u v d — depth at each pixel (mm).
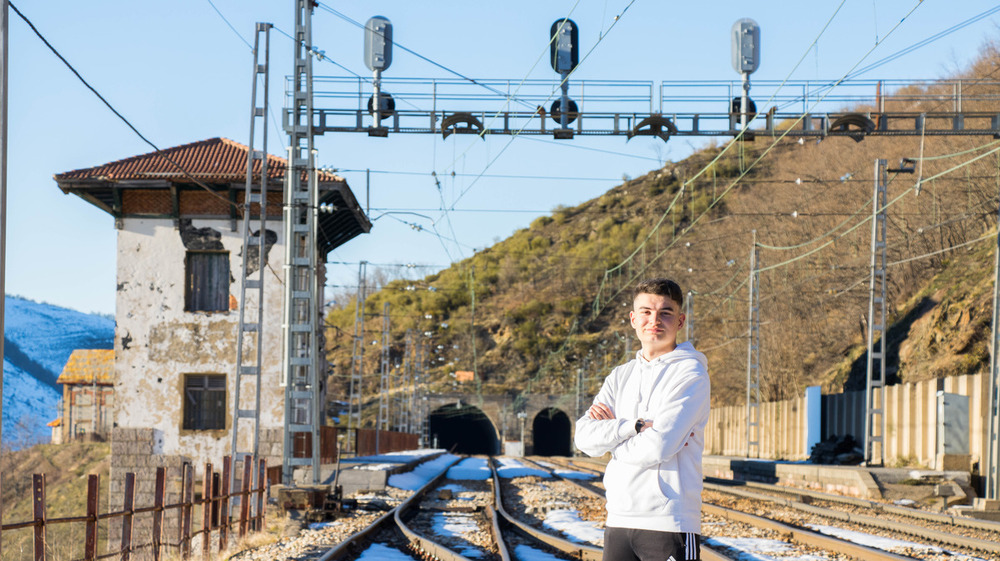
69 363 85188
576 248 158250
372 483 27203
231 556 14047
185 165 34781
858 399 36656
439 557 12633
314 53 24859
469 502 24672
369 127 24703
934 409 29703
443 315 159000
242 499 16656
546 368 142000
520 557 12680
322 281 41688
